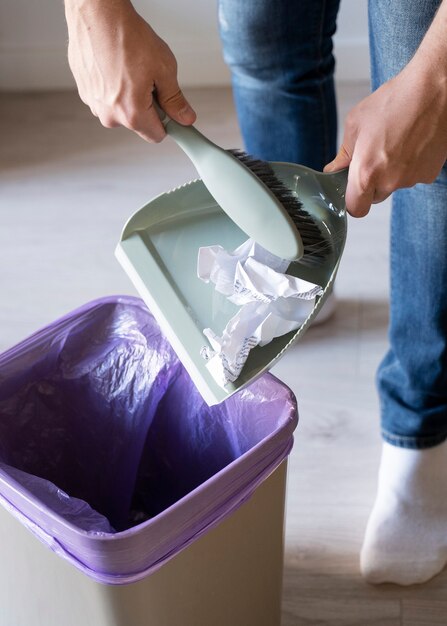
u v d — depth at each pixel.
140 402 0.97
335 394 1.32
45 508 0.73
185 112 0.77
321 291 0.77
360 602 1.04
